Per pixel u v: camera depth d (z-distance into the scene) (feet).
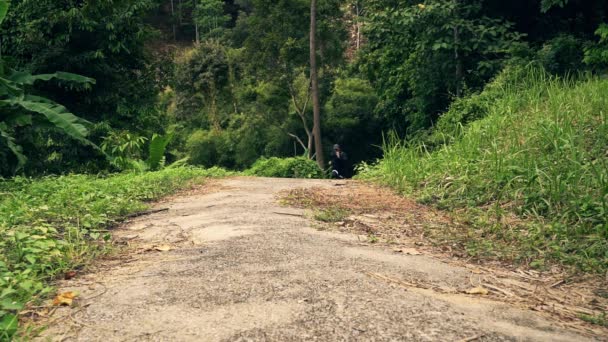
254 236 14.64
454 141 29.22
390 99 62.59
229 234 15.05
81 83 45.50
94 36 47.44
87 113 48.65
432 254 13.80
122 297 9.49
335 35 97.81
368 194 24.85
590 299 10.67
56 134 44.57
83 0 47.14
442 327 8.07
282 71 99.96
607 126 22.58
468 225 17.35
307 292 9.55
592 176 18.24
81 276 11.21
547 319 9.07
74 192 23.11
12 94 32.68
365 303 9.04
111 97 48.67
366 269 11.44
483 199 19.90
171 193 27.66
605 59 37.17
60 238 15.14
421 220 18.22
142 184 28.35
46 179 29.27
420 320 8.33
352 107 106.63
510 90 35.50
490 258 13.71
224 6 204.13
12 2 45.09
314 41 88.94
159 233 16.31
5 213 17.53
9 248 12.67
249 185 30.78
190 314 8.48
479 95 40.06
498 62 44.06
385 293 9.68
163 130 58.23
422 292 10.02
